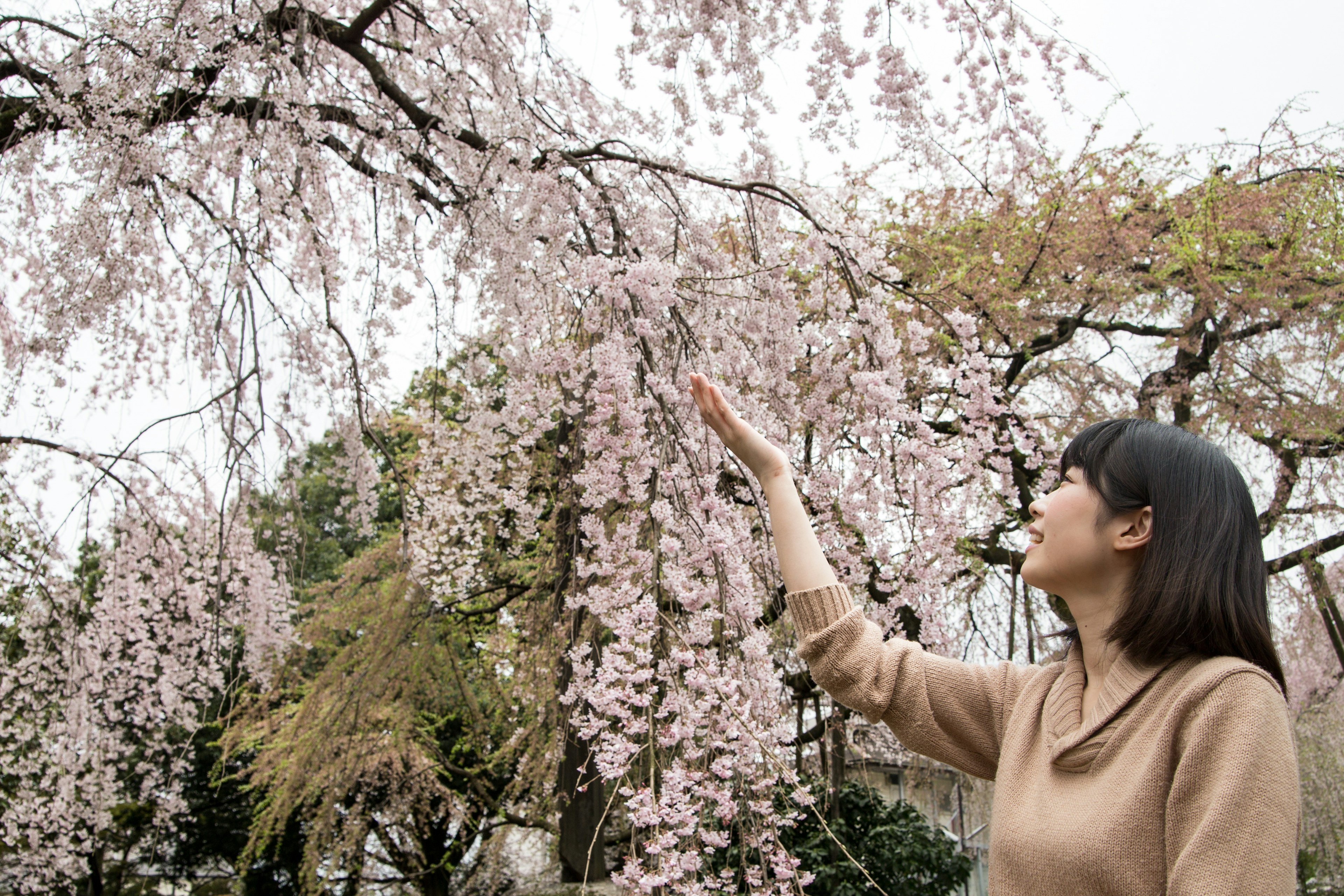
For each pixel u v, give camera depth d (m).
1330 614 5.83
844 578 3.09
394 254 3.90
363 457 4.51
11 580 4.64
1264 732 0.80
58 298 3.25
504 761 8.91
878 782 9.26
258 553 5.30
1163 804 0.86
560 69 4.08
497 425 4.02
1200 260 5.31
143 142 3.27
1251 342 5.82
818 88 3.29
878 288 3.28
